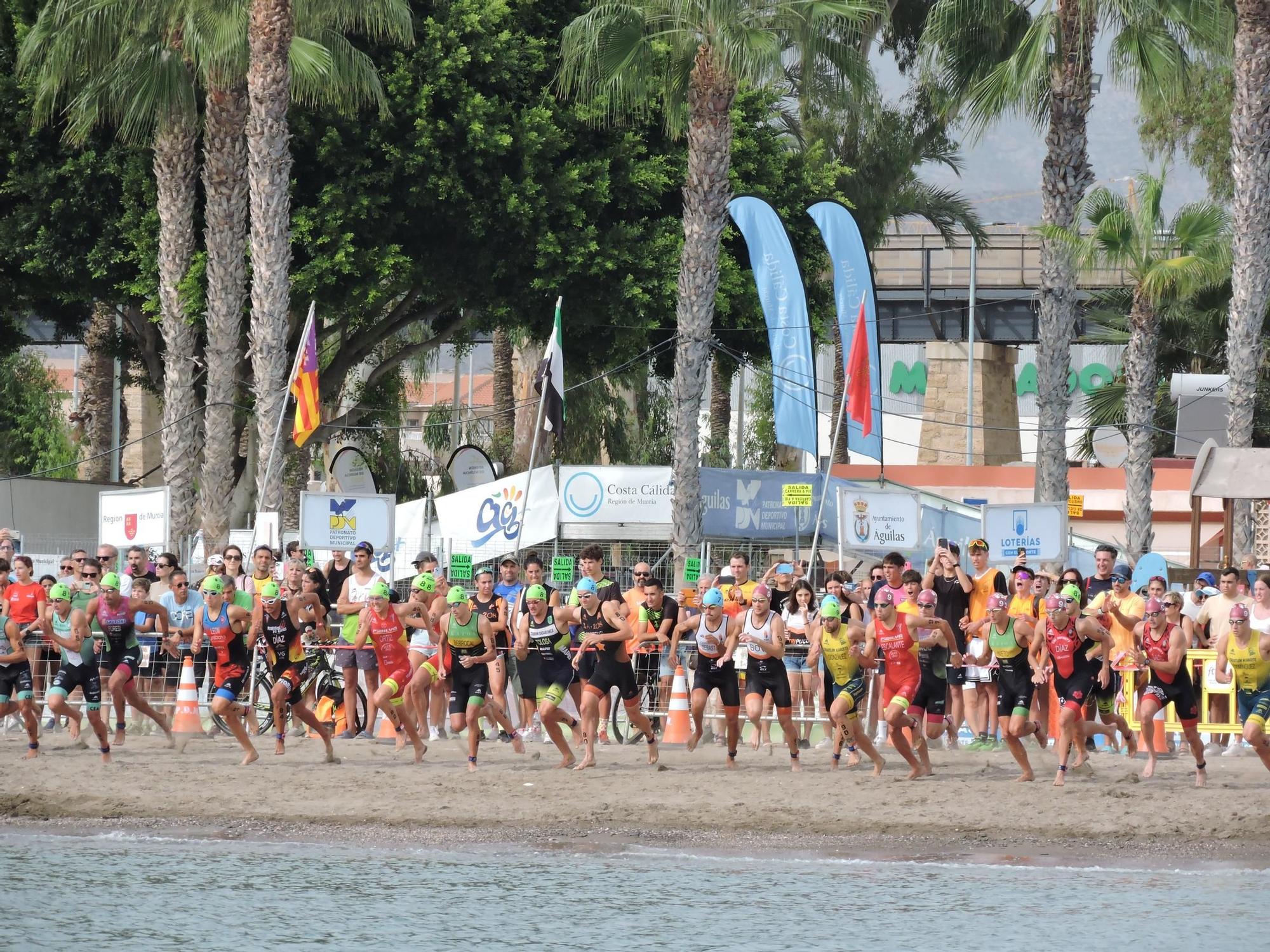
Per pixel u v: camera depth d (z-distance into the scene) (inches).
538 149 4692.4
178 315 4097.0
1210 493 3511.3
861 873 1777.8
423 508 3740.2
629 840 1955.0
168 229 4097.0
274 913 1581.0
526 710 2733.8
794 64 5305.1
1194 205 4357.8
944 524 3836.1
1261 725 2165.4
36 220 4702.3
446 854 1878.7
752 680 2365.9
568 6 5044.3
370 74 4261.8
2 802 2121.1
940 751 2593.5
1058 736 2433.6
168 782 2265.0
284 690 2432.3
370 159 4586.6
